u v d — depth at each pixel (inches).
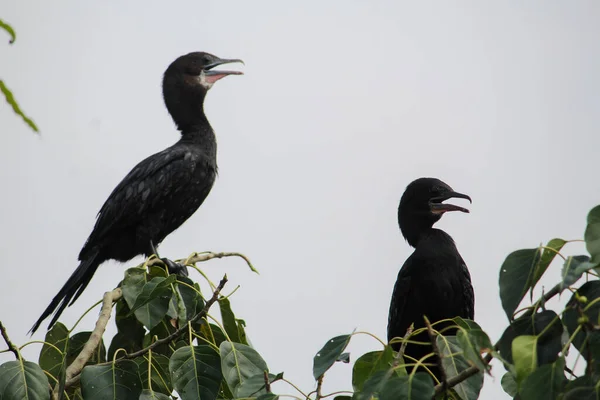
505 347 264.4
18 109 159.2
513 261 266.2
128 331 416.5
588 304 242.4
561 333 254.8
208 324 383.6
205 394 326.0
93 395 320.5
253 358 335.3
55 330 390.3
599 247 238.5
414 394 239.8
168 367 357.1
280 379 296.7
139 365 358.9
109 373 325.7
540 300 267.7
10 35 166.1
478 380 289.1
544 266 264.2
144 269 389.1
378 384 250.7
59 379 333.7
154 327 387.2
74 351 390.6
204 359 332.5
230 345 335.9
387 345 279.6
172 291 381.7
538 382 231.6
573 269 246.1
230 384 329.4
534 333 262.1
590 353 237.6
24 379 311.3
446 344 293.7
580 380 234.8
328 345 280.7
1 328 315.0
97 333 366.3
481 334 250.7
